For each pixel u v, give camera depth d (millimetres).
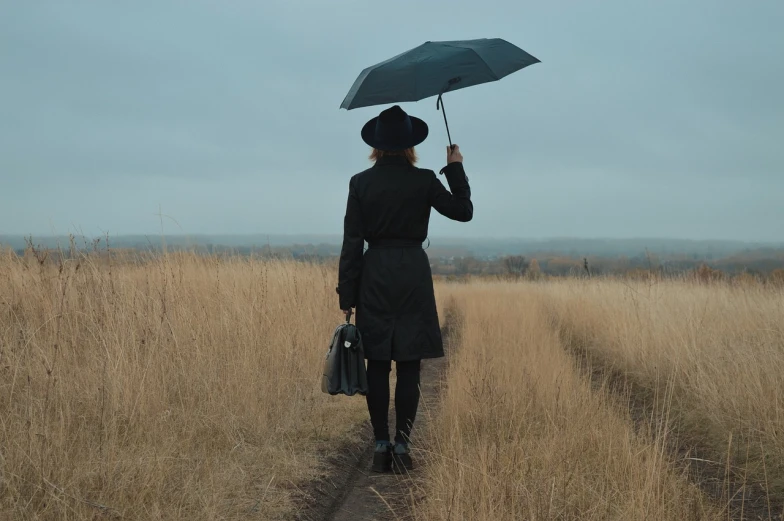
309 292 8789
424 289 4801
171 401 4988
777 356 6152
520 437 4910
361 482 4723
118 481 3602
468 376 6234
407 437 4844
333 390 4719
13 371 4625
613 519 3578
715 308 9414
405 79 4469
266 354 6223
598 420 4977
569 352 9539
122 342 5262
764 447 4770
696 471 4695
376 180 4777
